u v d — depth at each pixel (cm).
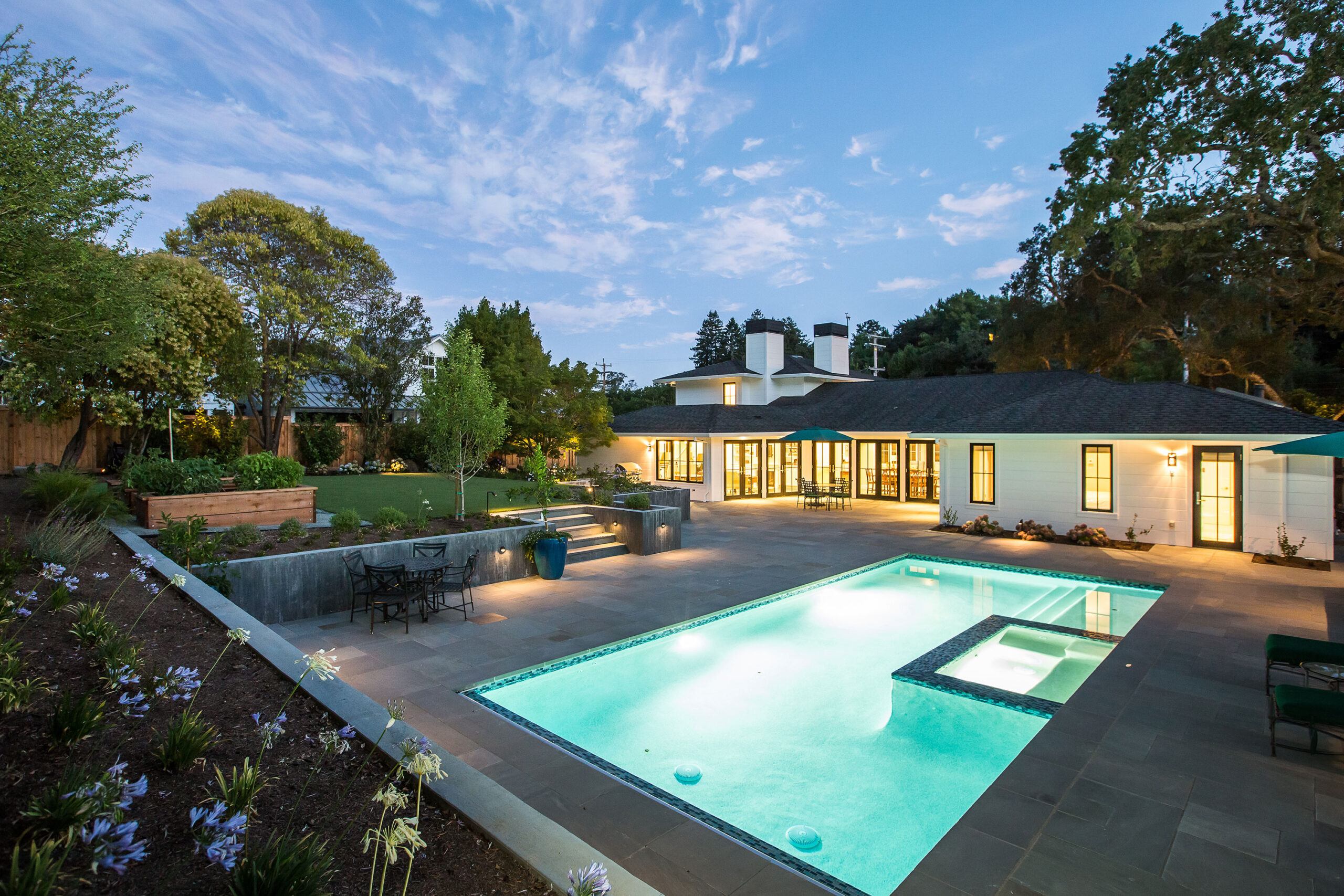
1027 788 482
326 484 1842
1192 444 1480
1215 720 599
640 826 425
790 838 451
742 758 571
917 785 526
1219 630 873
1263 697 652
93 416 1584
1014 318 3241
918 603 1099
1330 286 1956
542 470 1297
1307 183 1728
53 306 766
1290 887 368
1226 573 1226
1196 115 1819
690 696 710
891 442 2517
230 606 554
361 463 2644
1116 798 467
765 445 2650
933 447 2395
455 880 253
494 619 913
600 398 2720
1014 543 1580
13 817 233
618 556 1384
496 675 696
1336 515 1675
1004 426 1709
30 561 582
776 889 363
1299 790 476
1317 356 3016
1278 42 1648
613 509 1452
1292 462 1347
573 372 2675
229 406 2156
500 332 2945
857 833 457
